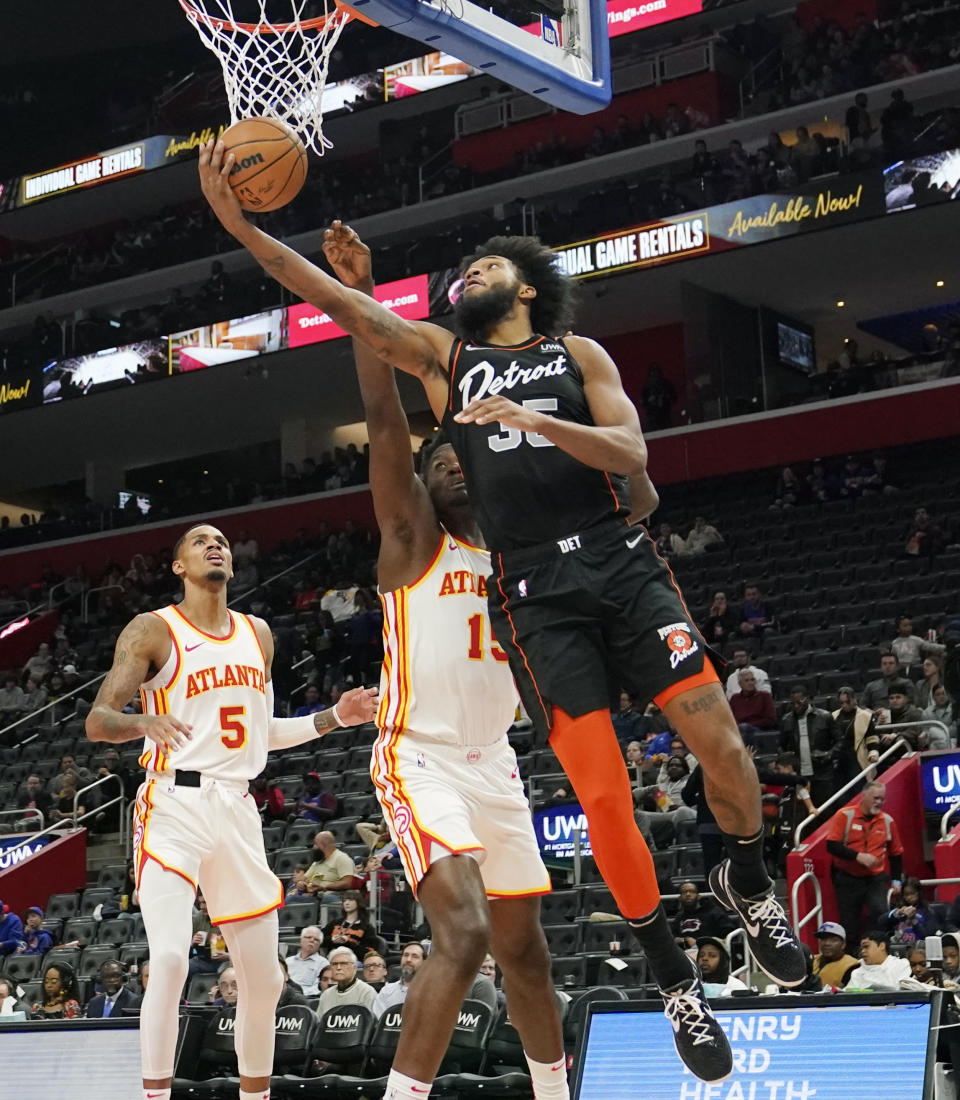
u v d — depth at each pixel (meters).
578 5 6.30
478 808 4.04
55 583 28.44
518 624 3.28
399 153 29.92
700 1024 3.22
